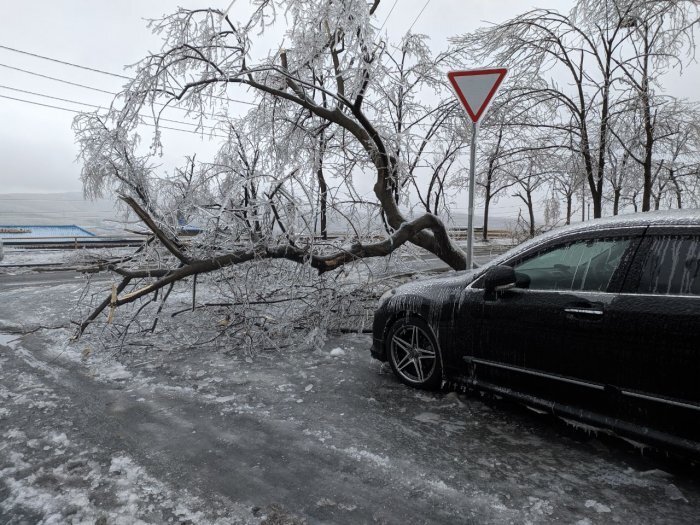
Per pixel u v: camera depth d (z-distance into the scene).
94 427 3.57
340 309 6.36
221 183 7.09
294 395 4.19
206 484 2.81
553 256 3.41
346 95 7.07
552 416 3.66
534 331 3.34
